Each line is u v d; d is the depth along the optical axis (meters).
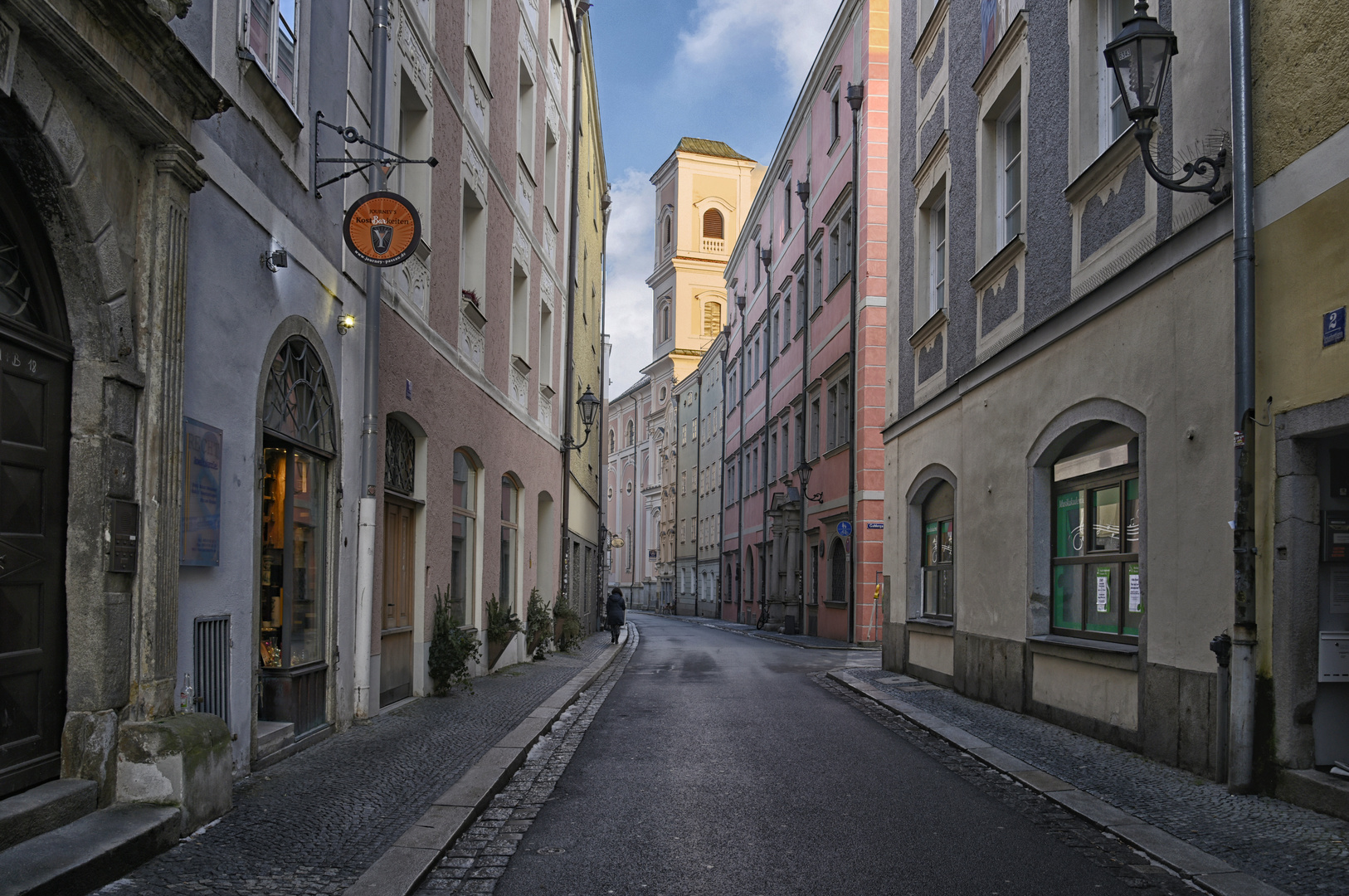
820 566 30.14
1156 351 8.48
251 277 7.20
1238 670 6.97
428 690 12.29
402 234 8.99
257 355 7.29
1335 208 6.29
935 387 15.24
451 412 13.25
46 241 5.12
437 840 5.59
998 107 12.88
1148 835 5.85
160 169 5.75
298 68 8.27
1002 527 12.04
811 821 6.40
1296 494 6.66
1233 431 7.30
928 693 13.49
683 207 71.69
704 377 58.66
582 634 27.47
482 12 14.88
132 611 5.59
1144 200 8.85
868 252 25.12
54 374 5.16
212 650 6.61
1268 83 7.02
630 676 16.53
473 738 8.99
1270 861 5.33
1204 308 7.74
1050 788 7.13
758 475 41.84
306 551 8.71
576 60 24.70
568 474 24.34
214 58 6.56
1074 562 10.47
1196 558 7.77
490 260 15.58
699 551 58.91
